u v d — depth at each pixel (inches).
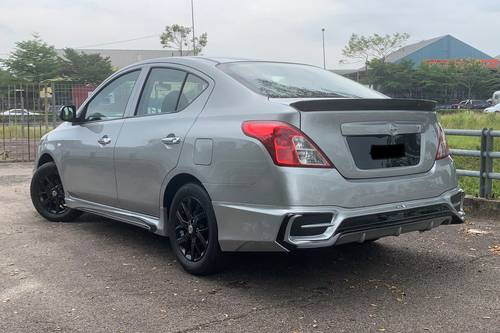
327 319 149.4
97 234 240.1
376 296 166.4
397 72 3304.6
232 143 163.3
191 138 177.5
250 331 142.0
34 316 151.9
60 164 247.4
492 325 146.0
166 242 227.0
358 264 197.6
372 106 164.4
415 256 207.6
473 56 4190.5
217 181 166.7
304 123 154.8
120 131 211.6
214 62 193.5
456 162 421.4
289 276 184.1
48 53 2701.8
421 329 143.4
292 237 150.3
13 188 371.6
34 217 275.1
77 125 242.8
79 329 143.8
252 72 188.1
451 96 3472.0
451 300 163.2
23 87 682.2
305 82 191.9
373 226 158.7
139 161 198.4
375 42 3294.8
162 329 143.5
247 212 158.1
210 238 172.6
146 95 209.9
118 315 152.4
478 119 974.4
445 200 177.0
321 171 154.1
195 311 154.9
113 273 187.8
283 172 151.8
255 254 207.9
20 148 660.1
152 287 173.9
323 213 151.3
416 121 176.9
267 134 155.6
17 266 195.5
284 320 148.7
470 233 241.3
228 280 179.8
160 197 191.3
